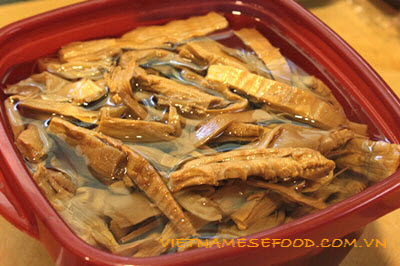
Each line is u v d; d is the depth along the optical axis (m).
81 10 0.52
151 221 0.44
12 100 0.49
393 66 0.62
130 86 0.49
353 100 0.51
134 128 0.47
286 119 0.50
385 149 0.47
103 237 0.43
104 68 0.52
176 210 0.44
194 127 0.48
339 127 0.50
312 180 0.46
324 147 0.47
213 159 0.45
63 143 0.47
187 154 0.47
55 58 0.53
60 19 0.52
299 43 0.54
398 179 0.44
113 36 0.55
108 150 0.45
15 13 0.62
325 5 0.66
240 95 0.50
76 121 0.48
